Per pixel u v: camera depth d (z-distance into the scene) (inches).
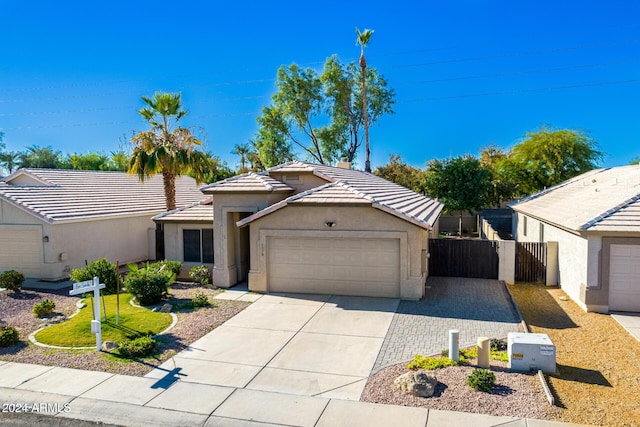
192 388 349.7
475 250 732.0
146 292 565.0
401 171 1700.3
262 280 634.8
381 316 520.1
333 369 379.6
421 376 335.0
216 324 496.4
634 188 633.0
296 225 621.9
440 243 743.7
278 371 377.7
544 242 742.5
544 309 558.9
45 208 755.4
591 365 383.2
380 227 593.9
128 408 321.7
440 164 1386.6
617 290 541.6
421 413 303.4
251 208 659.4
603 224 533.6
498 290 645.9
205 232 721.6
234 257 693.9
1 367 391.5
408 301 584.4
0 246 761.0
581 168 1471.5
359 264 610.5
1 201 751.1
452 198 1337.4
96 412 318.3
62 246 753.0
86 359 405.4
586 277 547.2
